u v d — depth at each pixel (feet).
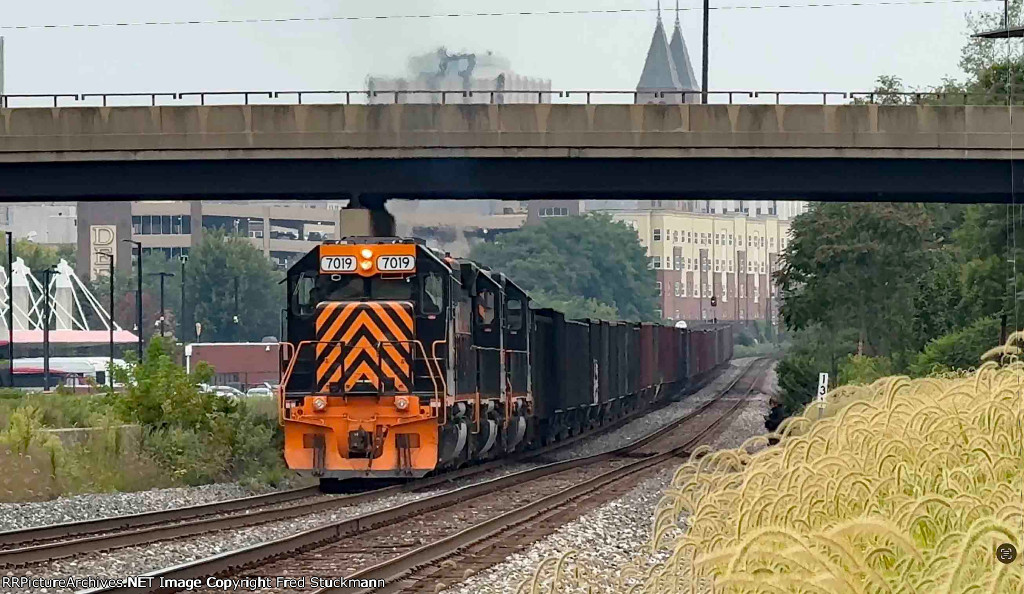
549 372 314.14
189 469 231.30
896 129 273.95
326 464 204.54
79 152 275.39
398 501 185.68
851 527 55.52
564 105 277.44
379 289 207.62
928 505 67.10
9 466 203.00
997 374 100.01
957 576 51.55
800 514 69.87
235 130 277.03
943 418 83.97
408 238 213.66
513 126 277.64
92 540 132.67
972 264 391.24
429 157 278.87
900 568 59.77
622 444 347.56
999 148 272.51
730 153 275.80
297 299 209.36
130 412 254.47
